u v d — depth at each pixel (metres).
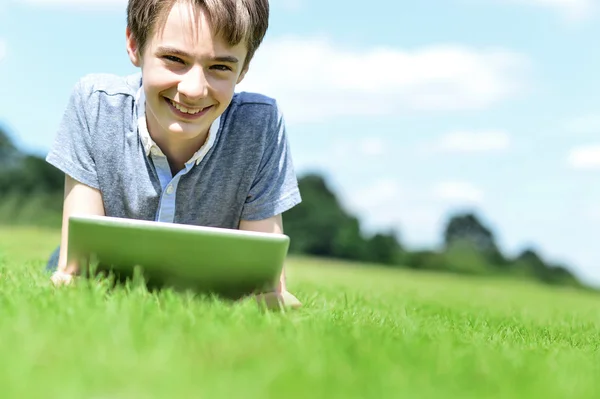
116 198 3.37
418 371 1.72
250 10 2.93
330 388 1.49
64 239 3.31
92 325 1.89
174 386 1.42
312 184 26.34
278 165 3.51
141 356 1.62
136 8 2.92
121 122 3.28
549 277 25.48
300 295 3.87
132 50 3.13
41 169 20.36
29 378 1.41
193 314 2.19
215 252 2.54
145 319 2.04
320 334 2.06
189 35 2.84
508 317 4.09
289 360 1.68
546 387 1.68
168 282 2.63
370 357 1.81
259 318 2.27
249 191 3.48
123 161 3.30
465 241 25.98
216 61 2.88
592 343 3.11
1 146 20.25
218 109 3.00
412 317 3.14
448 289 8.58
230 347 1.77
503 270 25.77
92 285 2.41
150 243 2.51
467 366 1.83
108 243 2.54
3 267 3.58
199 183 3.34
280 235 2.60
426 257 25.78
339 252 25.78
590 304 8.53
